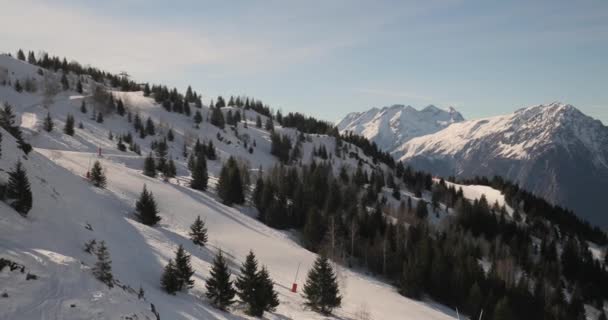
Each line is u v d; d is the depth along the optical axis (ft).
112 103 574.15
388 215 384.27
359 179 541.75
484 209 420.77
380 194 523.70
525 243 374.63
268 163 624.59
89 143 399.85
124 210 190.08
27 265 71.56
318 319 125.18
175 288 105.81
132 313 71.97
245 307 117.29
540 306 227.20
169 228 189.16
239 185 306.55
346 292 173.78
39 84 601.62
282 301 137.80
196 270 135.33
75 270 77.15
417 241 277.85
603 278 355.15
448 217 428.15
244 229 224.74
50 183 150.41
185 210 222.89
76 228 118.32
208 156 516.32
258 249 196.95
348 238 279.28
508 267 283.38
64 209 130.21
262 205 293.23
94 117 518.78
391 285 237.45
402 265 242.78
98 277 80.02
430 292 228.43
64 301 66.23
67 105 534.37
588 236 516.73
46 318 60.44
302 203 305.94
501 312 185.26
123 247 128.06
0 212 94.53
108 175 241.96
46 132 375.25
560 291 285.02
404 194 561.02
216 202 272.92
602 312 285.43
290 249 209.67
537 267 332.60
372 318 143.13
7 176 113.70
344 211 323.98
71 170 224.94
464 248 296.30
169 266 107.96
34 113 458.09
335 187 366.63
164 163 339.36
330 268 139.54
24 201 103.76
